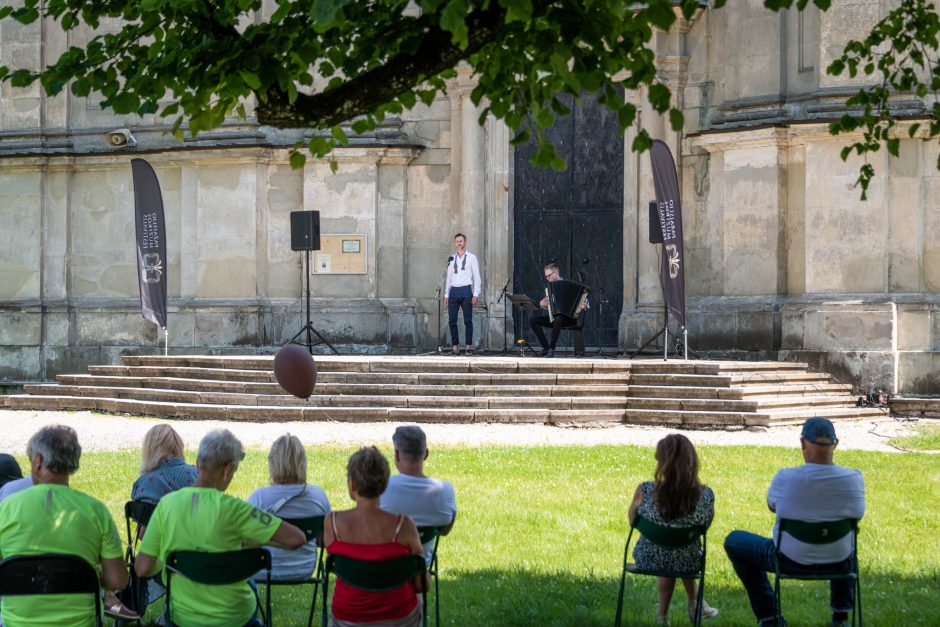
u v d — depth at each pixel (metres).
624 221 24.06
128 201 25.64
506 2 5.82
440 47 7.32
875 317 20.38
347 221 24.42
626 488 12.82
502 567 9.59
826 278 21.00
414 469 7.50
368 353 24.19
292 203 24.61
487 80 7.78
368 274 24.42
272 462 7.46
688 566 7.64
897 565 9.68
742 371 19.67
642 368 19.47
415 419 18.41
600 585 9.02
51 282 26.03
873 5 20.69
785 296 21.83
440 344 24.62
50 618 6.14
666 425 18.23
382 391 19.08
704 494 7.52
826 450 7.57
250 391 19.64
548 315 22.55
